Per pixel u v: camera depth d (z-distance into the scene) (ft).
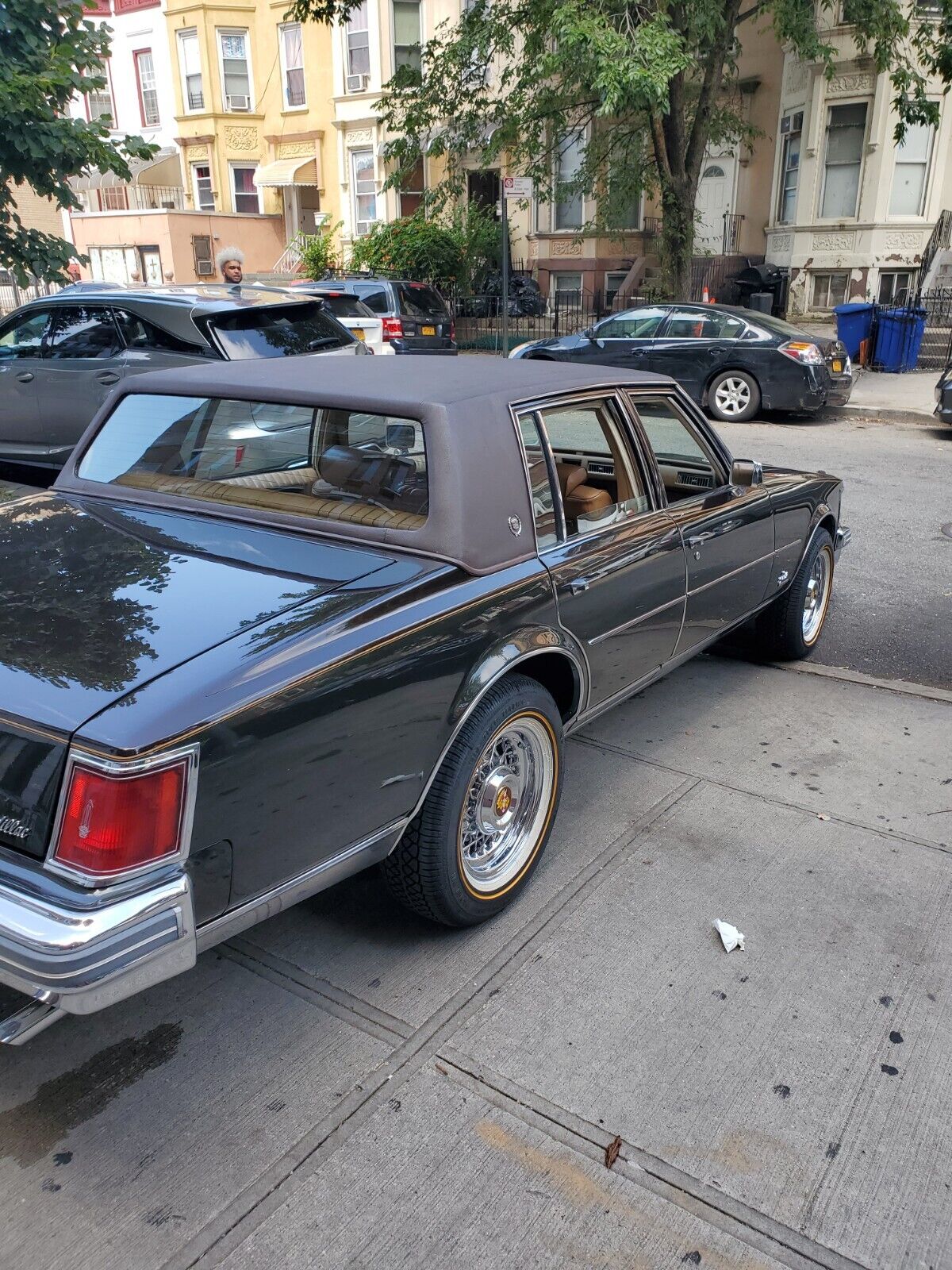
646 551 12.18
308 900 10.93
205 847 7.16
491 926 10.46
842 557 24.39
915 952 10.14
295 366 11.98
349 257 83.05
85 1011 6.64
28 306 27.14
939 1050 8.85
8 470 28.30
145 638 7.82
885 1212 7.34
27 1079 8.41
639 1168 7.63
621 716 15.66
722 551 14.11
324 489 10.29
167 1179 7.48
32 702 7.02
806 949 10.14
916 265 65.92
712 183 74.74
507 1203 7.33
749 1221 7.25
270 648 7.76
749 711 15.89
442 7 78.33
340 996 9.39
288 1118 8.04
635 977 9.70
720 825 12.46
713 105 55.62
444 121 76.07
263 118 89.76
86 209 95.25
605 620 11.52
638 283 75.87
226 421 11.05
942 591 21.98
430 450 9.68
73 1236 7.03
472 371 11.55
